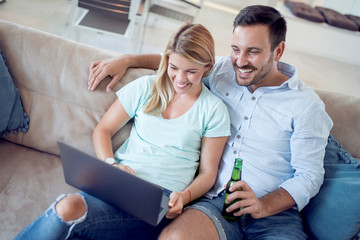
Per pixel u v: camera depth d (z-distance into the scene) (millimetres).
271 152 1440
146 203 1012
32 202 1348
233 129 1486
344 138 1564
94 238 1186
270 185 1429
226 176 1451
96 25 2945
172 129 1401
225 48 4410
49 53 1536
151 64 1683
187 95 1417
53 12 4062
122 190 1036
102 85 1525
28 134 1565
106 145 1406
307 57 5121
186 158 1414
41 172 1485
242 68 1343
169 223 1199
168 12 3490
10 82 1478
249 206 1244
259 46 1277
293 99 1397
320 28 5078
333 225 1350
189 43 1251
